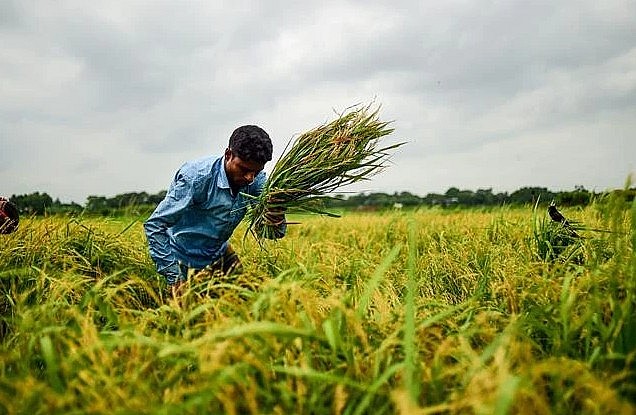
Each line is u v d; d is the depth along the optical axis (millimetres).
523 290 2982
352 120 3639
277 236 3805
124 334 2178
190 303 2852
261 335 2066
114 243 4695
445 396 1980
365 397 1750
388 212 10109
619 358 2045
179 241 3732
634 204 2281
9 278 3621
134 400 1757
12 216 3955
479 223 6953
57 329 2125
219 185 3463
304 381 1963
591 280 2537
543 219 4387
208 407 1793
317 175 3508
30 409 1804
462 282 3988
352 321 2066
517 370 1972
